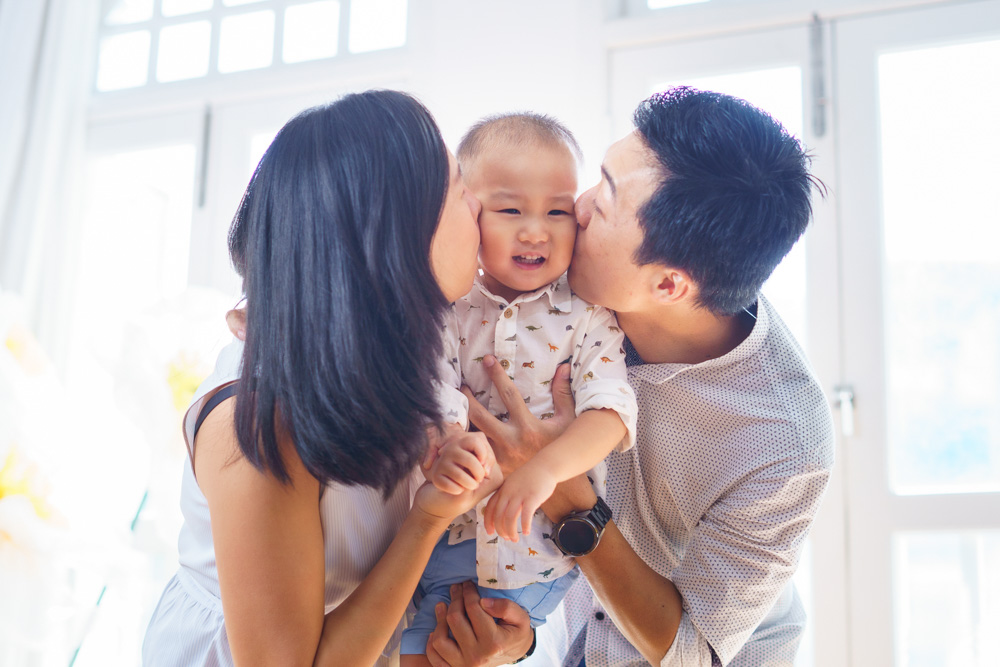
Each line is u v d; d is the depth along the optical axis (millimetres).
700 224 893
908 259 2168
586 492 994
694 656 1071
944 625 2041
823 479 1051
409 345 789
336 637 834
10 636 1208
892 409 2129
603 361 1018
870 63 2215
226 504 813
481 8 2514
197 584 974
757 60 2289
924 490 2076
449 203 881
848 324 2145
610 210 945
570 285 1038
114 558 1334
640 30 2375
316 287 773
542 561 1017
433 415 801
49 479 1226
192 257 2783
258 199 830
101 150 2955
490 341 1029
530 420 958
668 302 971
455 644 949
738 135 910
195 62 2936
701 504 1118
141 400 1513
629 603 1040
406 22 2713
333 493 886
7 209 2783
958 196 2154
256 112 2795
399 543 872
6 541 1184
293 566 808
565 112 2393
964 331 2121
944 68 2188
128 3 3082
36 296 2805
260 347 792
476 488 868
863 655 2035
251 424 791
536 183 987
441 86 2510
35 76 2889
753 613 1064
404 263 792
